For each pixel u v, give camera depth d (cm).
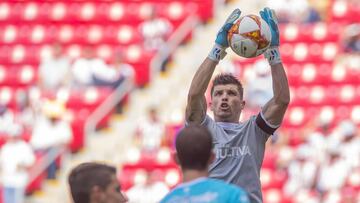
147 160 4119
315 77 4631
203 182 1301
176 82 4594
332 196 3859
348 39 4812
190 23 4872
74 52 4931
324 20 4969
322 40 4859
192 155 1317
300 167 3956
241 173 1686
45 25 5109
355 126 4331
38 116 4275
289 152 4041
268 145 4066
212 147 1337
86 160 4150
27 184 3931
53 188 3997
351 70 4666
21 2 5209
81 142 4178
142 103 4453
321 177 3903
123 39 4922
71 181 1312
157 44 4797
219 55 1697
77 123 4200
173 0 5069
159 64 4634
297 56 4775
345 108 4478
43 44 4991
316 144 4009
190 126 1345
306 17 4978
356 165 3919
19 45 4981
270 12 1708
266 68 4366
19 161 3916
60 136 4075
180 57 4744
